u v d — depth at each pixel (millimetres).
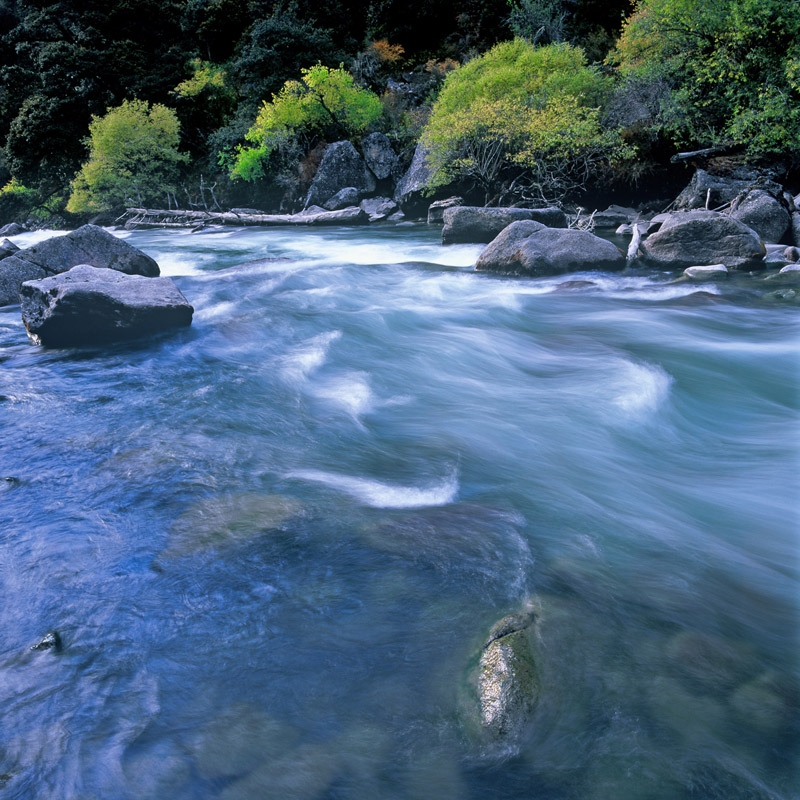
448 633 2545
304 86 28562
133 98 36844
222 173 32688
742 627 2627
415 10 34750
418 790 1870
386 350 7102
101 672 2387
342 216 23703
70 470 4113
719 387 6020
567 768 1921
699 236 11219
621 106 20766
